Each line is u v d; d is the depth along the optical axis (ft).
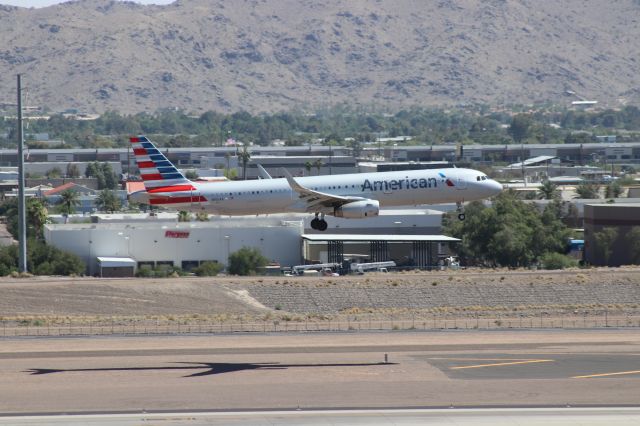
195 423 631.97
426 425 626.23
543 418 641.81
